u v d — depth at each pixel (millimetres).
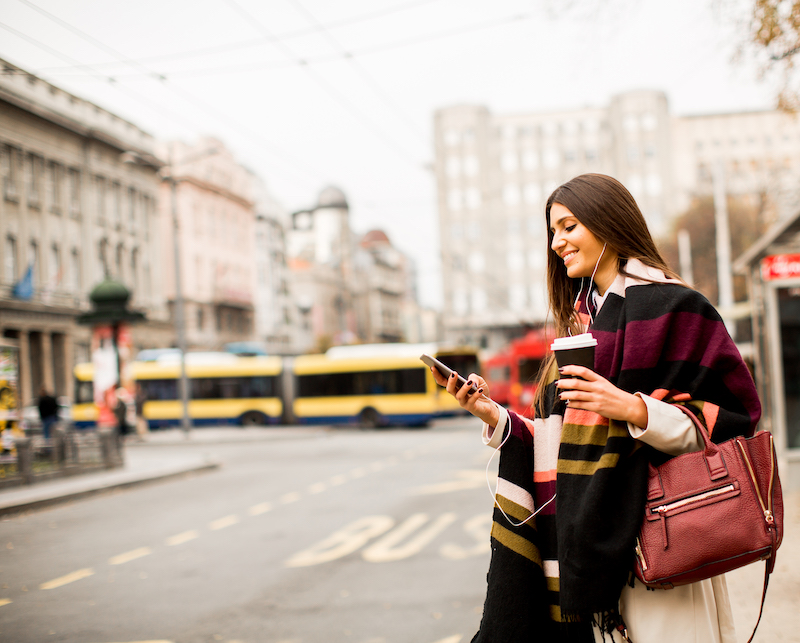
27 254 36094
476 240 69875
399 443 24172
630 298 1873
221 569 7504
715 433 1758
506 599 1925
